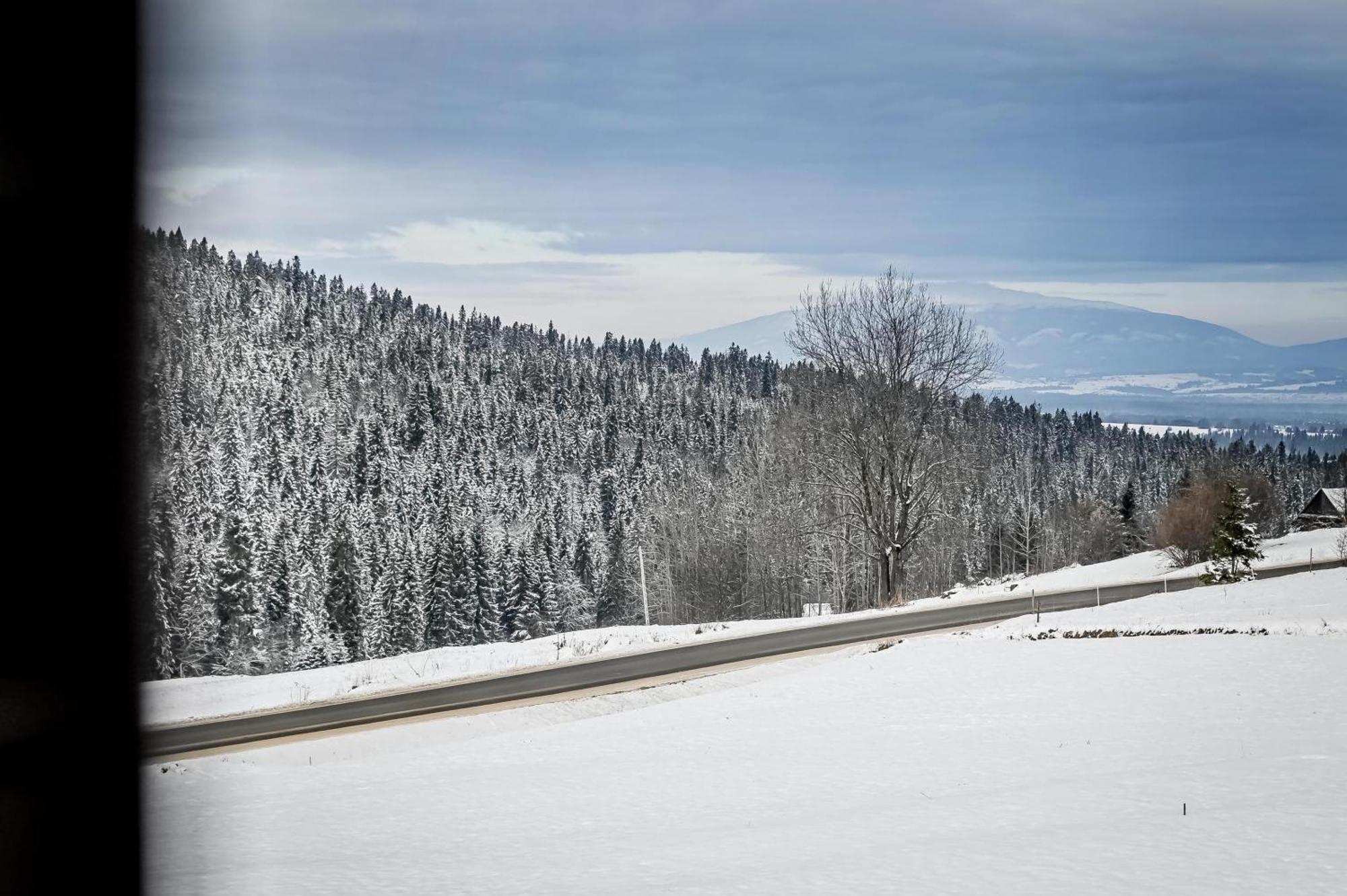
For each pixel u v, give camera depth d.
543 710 27.02
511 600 95.31
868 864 10.66
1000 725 19.03
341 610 80.50
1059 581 58.00
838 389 54.47
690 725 21.73
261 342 178.50
